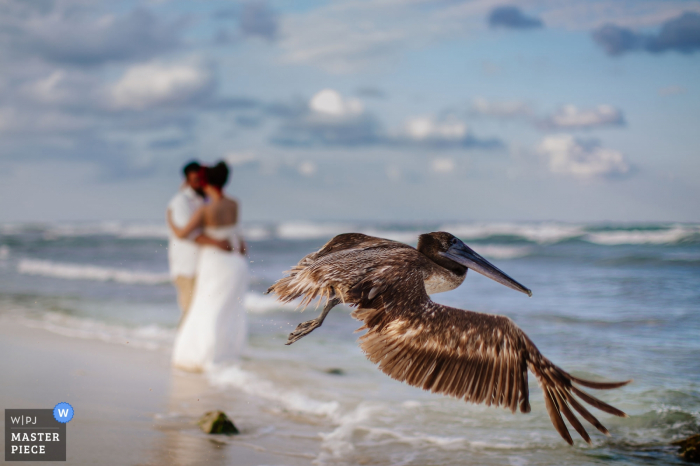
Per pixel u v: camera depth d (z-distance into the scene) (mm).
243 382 7305
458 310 2893
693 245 22922
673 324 9172
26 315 12242
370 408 6344
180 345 8023
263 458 5031
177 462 4840
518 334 2793
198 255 8500
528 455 5141
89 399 6387
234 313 8281
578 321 9875
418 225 47469
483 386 2742
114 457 4836
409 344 2824
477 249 25391
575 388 2730
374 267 3125
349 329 10617
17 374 7273
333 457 5102
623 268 16734
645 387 6484
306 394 6840
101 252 30453
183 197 8492
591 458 5059
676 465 4887
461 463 4984
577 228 28922
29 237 40938
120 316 12242
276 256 26875
